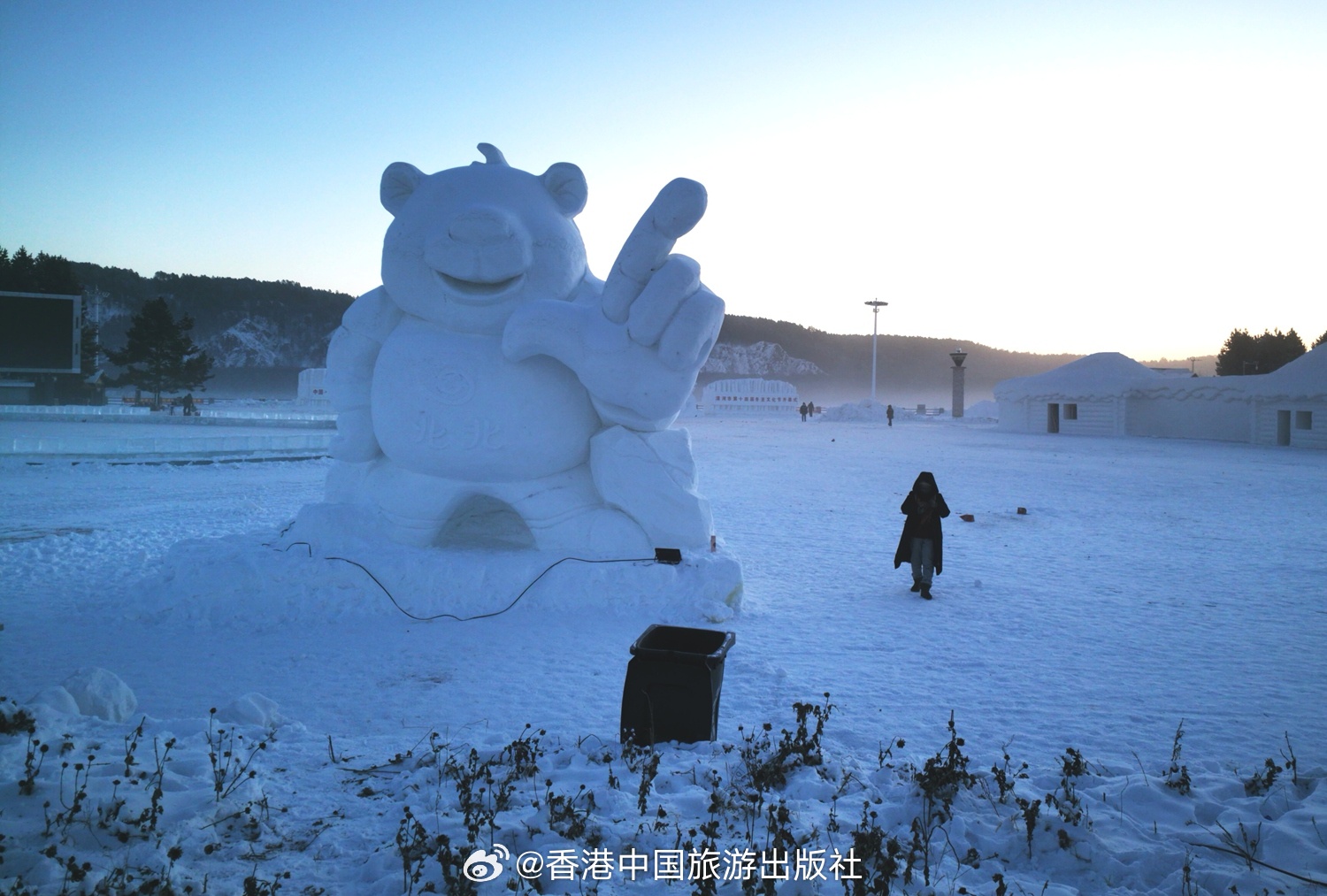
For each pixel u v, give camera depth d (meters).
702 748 5.18
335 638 8.22
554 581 9.22
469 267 8.84
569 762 5.07
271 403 75.19
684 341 8.76
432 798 4.48
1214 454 33.59
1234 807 4.45
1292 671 7.37
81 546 12.56
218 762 4.70
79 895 3.33
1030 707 6.46
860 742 5.66
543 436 9.34
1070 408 49.50
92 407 49.66
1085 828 4.18
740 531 15.33
